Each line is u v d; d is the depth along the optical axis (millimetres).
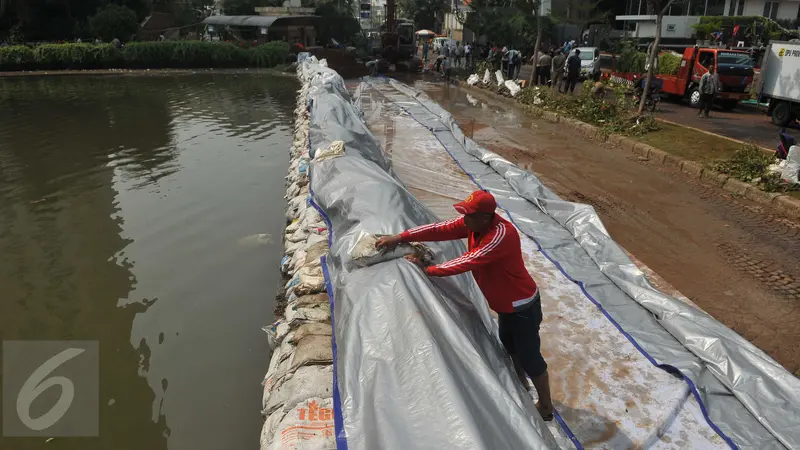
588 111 16328
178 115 20719
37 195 11344
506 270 3633
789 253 7469
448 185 9984
